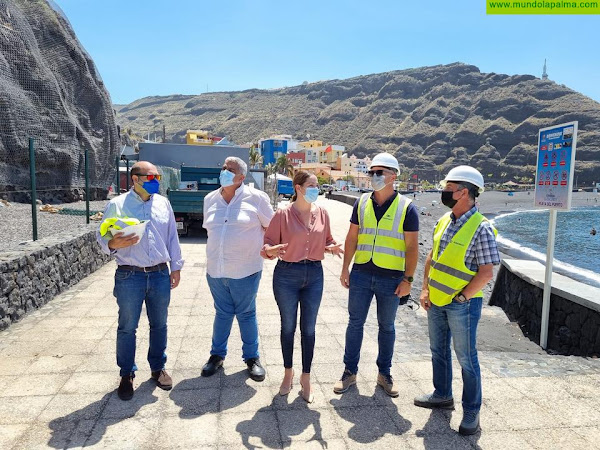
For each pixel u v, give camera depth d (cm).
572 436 291
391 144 19900
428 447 279
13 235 946
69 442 274
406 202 339
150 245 336
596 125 16688
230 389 352
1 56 1578
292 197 344
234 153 2689
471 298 297
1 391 337
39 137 1642
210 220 369
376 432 295
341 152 13875
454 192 292
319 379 376
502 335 602
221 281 366
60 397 330
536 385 364
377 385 365
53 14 2027
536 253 2342
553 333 560
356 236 366
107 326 491
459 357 299
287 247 332
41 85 1712
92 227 816
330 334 495
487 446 280
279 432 292
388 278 341
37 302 554
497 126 18162
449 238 300
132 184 354
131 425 295
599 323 473
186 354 421
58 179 1744
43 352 415
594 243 2961
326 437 288
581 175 15238
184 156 2609
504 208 6981
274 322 530
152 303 347
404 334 524
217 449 271
